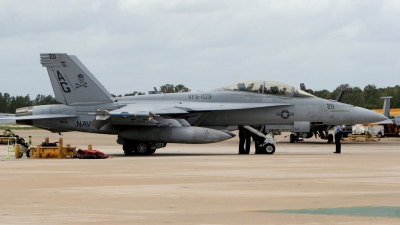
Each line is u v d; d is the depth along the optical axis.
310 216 19.61
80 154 49.72
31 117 56.97
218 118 59.12
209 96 60.06
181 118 58.12
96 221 18.62
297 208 21.28
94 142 90.88
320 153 56.59
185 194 24.88
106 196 24.25
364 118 59.88
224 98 59.78
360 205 21.95
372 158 47.81
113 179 30.73
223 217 19.41
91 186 27.61
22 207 21.42
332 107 59.59
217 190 26.16
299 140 92.56
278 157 49.75
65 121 57.97
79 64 61.59
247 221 18.66
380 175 32.78
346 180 30.16
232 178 31.23
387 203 22.42
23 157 52.44
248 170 36.16
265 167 38.50
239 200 23.17
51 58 58.09
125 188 26.84
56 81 58.28
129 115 51.25
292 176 32.25
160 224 18.11
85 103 58.41
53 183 28.81
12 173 34.34
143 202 22.64
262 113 59.16
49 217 19.36
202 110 57.41
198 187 27.20
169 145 78.75
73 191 25.77
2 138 82.94
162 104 59.19
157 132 53.38
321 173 33.97
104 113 50.97
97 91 58.59
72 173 34.28
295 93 59.75
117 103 59.19
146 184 28.41
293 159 46.75
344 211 20.62
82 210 20.78
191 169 37.00
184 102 59.84
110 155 55.12
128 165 40.59
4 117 58.72
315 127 83.56
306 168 37.59
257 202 22.67
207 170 36.22
